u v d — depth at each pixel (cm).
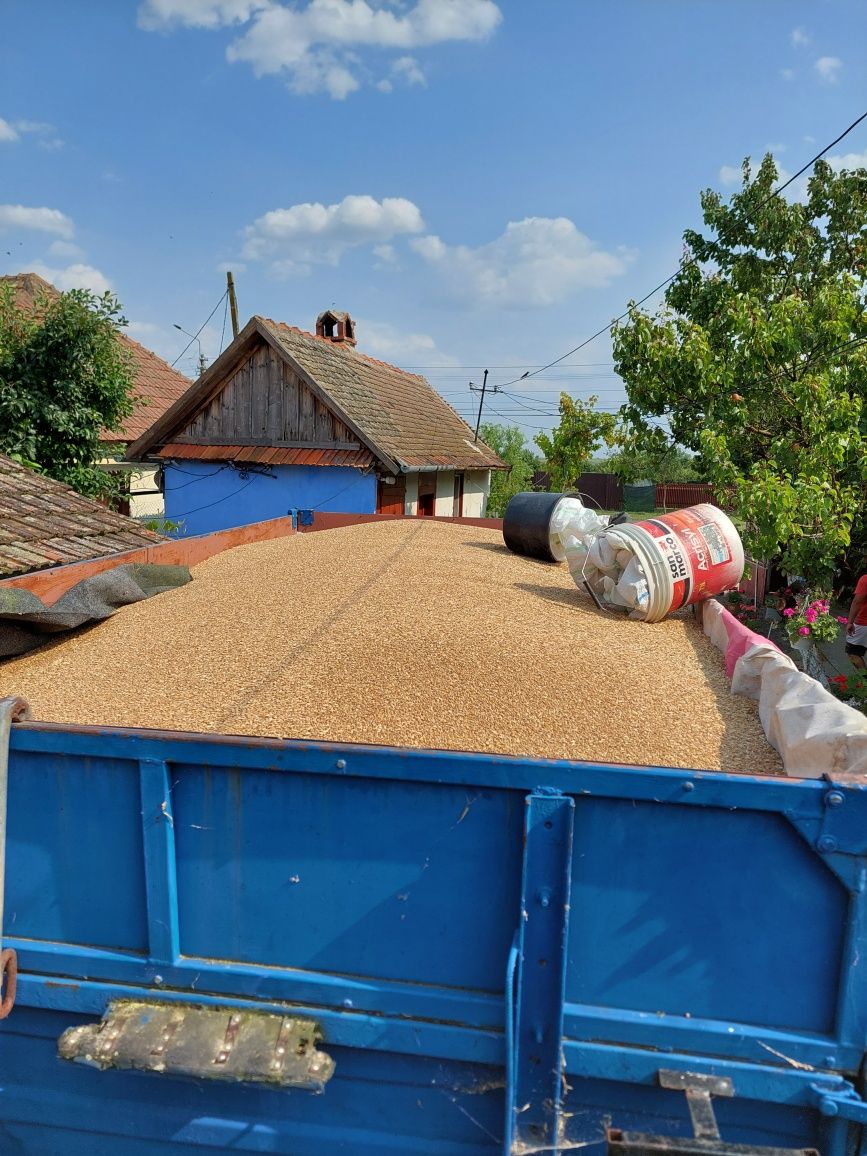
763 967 184
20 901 213
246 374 1387
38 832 209
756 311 1020
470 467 1641
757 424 1045
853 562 914
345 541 639
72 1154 219
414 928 196
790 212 1307
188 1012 201
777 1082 179
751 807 176
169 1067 186
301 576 491
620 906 187
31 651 371
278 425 1378
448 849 192
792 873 180
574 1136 189
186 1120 208
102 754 199
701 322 1300
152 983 206
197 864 203
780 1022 184
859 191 1355
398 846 194
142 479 1745
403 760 187
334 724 275
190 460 1416
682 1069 182
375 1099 200
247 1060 186
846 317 963
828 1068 180
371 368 1816
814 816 174
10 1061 218
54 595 432
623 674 341
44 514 530
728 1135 186
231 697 300
